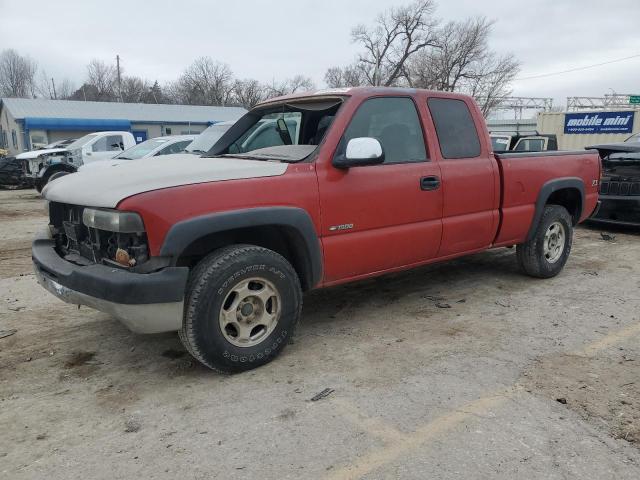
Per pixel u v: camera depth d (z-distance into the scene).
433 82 49.44
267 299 3.68
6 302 5.25
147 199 3.17
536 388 3.37
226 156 4.55
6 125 42.25
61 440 2.89
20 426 3.03
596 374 3.56
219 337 3.45
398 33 50.12
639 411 3.08
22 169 17.39
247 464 2.65
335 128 4.00
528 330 4.39
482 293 5.45
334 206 3.91
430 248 4.61
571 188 5.91
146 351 4.06
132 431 2.97
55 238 4.19
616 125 23.25
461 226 4.78
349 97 4.18
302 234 3.74
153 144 11.87
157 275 3.18
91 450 2.80
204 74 66.31
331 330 4.46
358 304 5.14
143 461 2.70
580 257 7.05
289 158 4.05
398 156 4.38
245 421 3.05
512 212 5.22
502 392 3.33
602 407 3.13
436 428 2.94
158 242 3.19
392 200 4.24
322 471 2.59
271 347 3.73
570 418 3.01
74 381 3.59
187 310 3.36
